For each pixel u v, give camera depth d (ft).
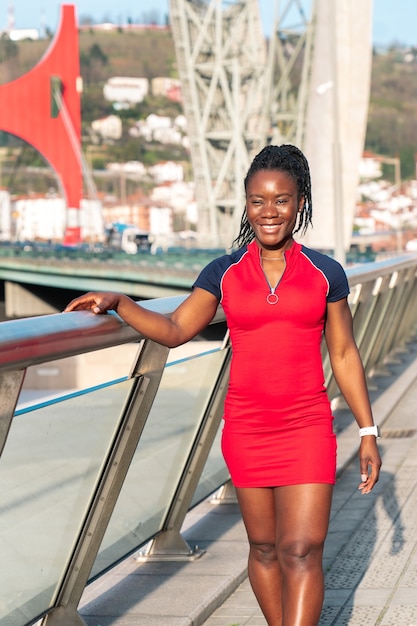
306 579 10.85
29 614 12.05
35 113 359.25
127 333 12.00
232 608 15.03
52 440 11.91
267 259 11.27
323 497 11.07
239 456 11.30
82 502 12.99
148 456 15.66
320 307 11.07
